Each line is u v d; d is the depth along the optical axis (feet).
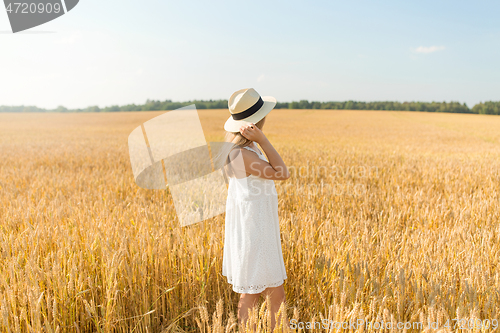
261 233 6.64
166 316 8.06
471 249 8.98
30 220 11.60
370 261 7.91
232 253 6.94
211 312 8.19
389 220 12.30
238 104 6.40
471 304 5.82
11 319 6.31
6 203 14.70
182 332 7.52
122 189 19.03
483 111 255.50
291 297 8.52
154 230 10.49
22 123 147.43
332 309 5.70
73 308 7.04
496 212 13.30
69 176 24.21
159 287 7.86
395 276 7.17
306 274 8.21
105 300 7.16
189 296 8.13
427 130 100.37
